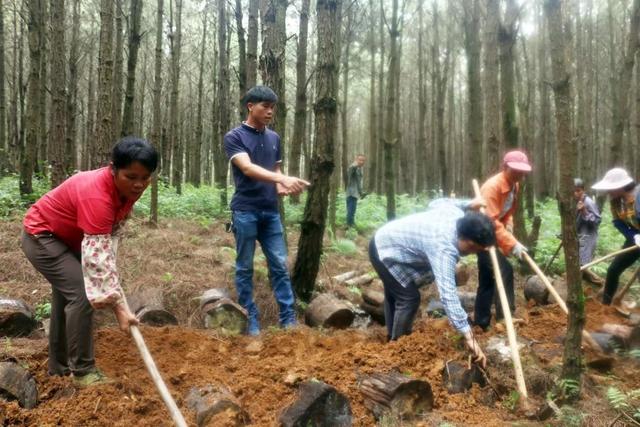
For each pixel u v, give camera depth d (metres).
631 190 5.94
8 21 19.62
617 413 3.40
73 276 3.34
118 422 3.07
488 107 7.61
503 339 4.23
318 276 7.27
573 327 3.54
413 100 30.42
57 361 3.62
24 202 9.09
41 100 14.74
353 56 21.38
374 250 4.48
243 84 8.12
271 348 4.38
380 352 4.05
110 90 6.82
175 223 9.59
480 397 3.70
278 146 5.16
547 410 3.41
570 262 3.48
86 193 3.05
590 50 18.19
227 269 6.85
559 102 3.34
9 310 4.55
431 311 5.91
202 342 4.41
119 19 10.83
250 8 7.46
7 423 3.00
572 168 3.38
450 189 27.22
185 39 23.14
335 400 3.22
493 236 3.82
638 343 4.78
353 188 11.47
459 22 17.97
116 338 4.27
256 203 4.96
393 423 3.28
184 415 3.17
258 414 3.30
